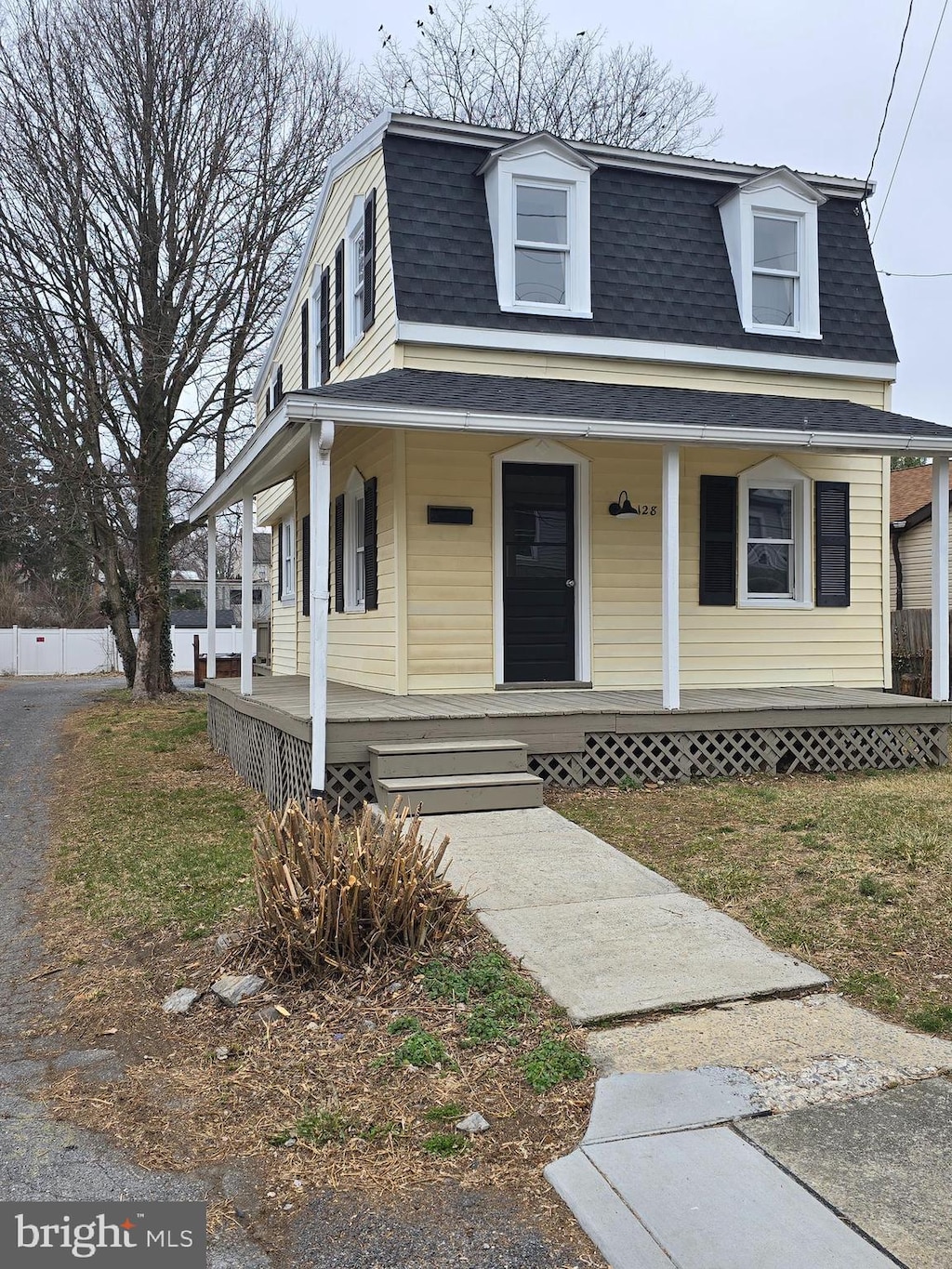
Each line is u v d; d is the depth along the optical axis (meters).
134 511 21.62
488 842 6.13
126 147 16.97
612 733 8.09
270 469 9.10
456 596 9.10
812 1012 3.88
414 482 8.95
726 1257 2.48
